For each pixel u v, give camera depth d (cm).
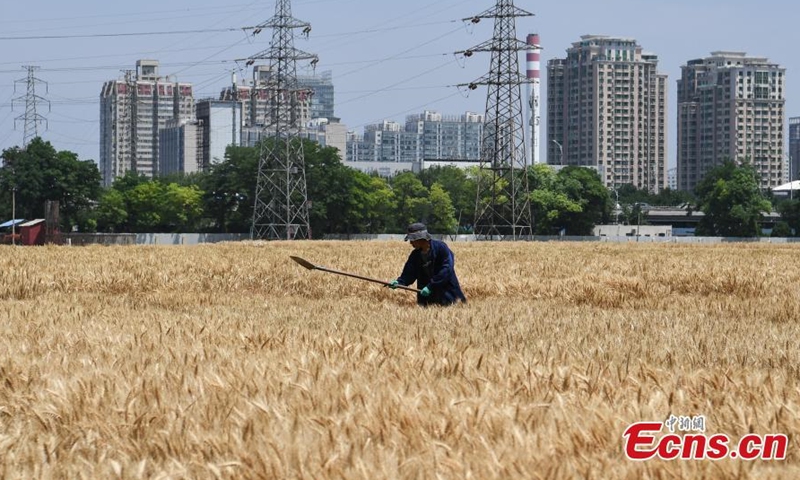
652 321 1445
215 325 1274
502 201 12744
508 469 525
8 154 12188
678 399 714
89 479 554
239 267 2864
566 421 622
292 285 2473
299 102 10381
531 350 1004
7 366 878
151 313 1536
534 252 5097
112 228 13688
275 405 682
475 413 641
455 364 841
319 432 607
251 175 12212
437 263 1617
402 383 747
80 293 2216
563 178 14288
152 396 731
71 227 12512
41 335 1170
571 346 1056
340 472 529
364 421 632
